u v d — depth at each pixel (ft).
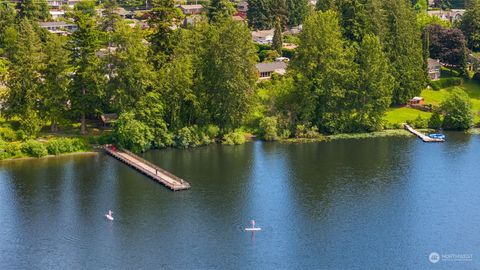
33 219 396.37
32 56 517.55
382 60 593.42
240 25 550.36
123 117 518.37
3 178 460.14
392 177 470.80
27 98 515.91
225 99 548.72
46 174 470.39
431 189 448.24
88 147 525.75
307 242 371.56
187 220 396.98
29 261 348.59
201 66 551.59
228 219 398.83
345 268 344.49
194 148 542.57
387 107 607.78
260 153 528.22
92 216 401.70
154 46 578.25
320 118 587.27
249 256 355.56
